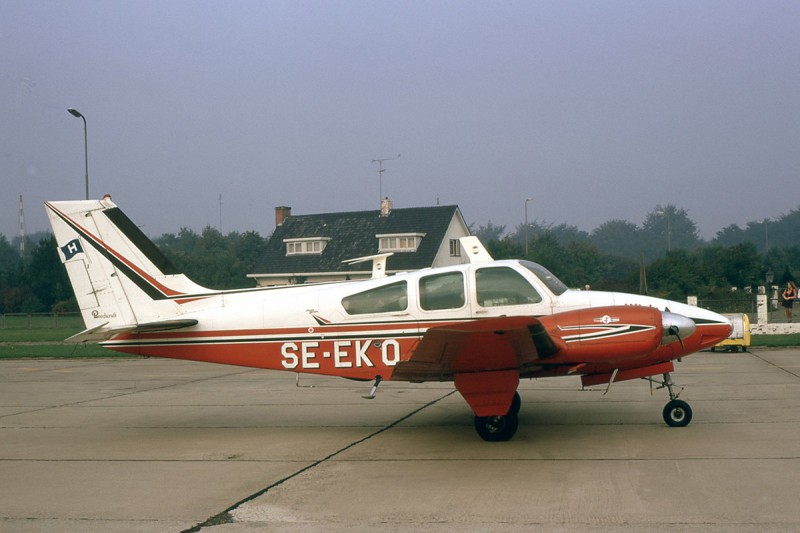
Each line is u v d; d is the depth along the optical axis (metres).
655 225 149.75
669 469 6.44
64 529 5.27
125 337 9.52
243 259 63.22
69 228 9.72
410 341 8.77
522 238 136.00
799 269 75.50
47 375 16.41
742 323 16.88
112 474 6.94
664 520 5.05
